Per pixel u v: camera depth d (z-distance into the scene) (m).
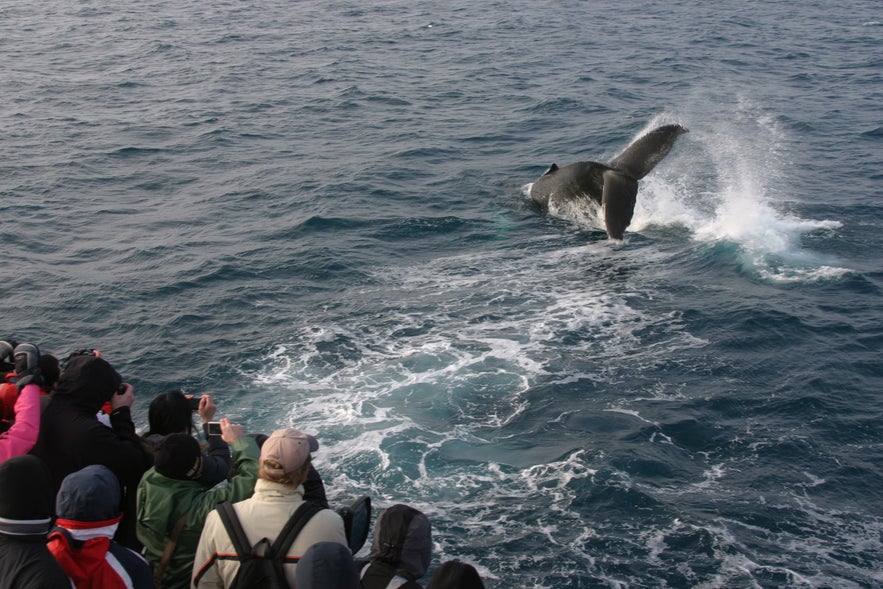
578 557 9.87
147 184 25.41
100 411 6.68
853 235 20.56
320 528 5.37
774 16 58.28
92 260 19.44
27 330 15.98
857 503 10.97
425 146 29.00
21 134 30.58
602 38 50.66
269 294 17.42
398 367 14.39
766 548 10.05
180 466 6.03
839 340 15.36
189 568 6.00
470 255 19.50
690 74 41.03
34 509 5.14
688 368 14.33
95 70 41.88
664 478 11.41
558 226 21.20
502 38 50.69
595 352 14.90
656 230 20.91
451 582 5.00
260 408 13.23
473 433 12.49
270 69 42.09
